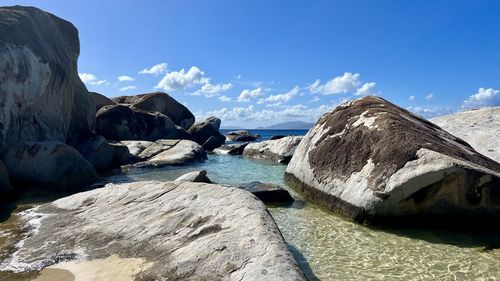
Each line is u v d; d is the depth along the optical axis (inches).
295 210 477.7
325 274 289.6
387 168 404.2
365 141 470.6
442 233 375.9
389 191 381.1
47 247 315.6
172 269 255.3
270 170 868.0
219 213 314.0
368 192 403.9
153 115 1501.0
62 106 808.9
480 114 789.9
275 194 521.7
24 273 269.9
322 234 381.4
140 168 882.1
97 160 820.0
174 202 358.9
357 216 410.6
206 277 240.1
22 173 561.6
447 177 364.8
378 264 307.4
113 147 885.2
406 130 442.3
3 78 600.1
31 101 667.4
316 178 514.6
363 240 361.4
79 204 410.3
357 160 458.9
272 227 282.8
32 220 387.2
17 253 306.3
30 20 761.0
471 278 281.0
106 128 1344.7
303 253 332.5
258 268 233.6
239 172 835.4
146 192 397.7
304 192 550.0
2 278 262.5
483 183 366.9
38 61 702.5
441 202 376.8
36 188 556.1
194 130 1814.7
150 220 336.8
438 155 380.2
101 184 627.5
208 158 1161.4
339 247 345.4
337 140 526.0
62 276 263.6
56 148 596.1
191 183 394.9
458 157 405.1
